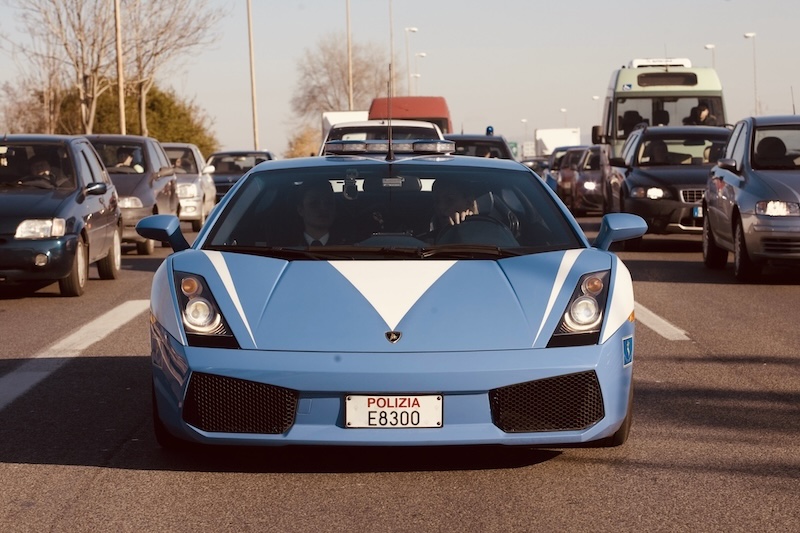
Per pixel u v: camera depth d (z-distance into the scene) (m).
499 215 6.45
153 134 72.06
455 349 5.25
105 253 14.59
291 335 5.30
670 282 13.99
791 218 13.31
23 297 13.09
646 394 7.40
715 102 27.55
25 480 5.52
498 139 21.05
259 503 5.12
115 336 10.00
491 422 5.27
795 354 8.88
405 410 5.20
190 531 4.75
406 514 4.95
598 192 29.81
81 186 13.71
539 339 5.32
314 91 93.25
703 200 15.88
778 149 14.43
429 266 5.79
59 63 49.44
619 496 5.18
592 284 5.63
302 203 6.50
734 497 5.15
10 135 14.32
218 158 33.59
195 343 5.37
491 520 4.86
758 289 13.21
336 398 5.23
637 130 20.75
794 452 5.92
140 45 46.16
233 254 5.98
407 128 18.64
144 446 6.12
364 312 5.39
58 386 7.82
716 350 9.06
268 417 5.29
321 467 5.67
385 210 6.45
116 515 4.97
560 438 5.31
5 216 12.62
